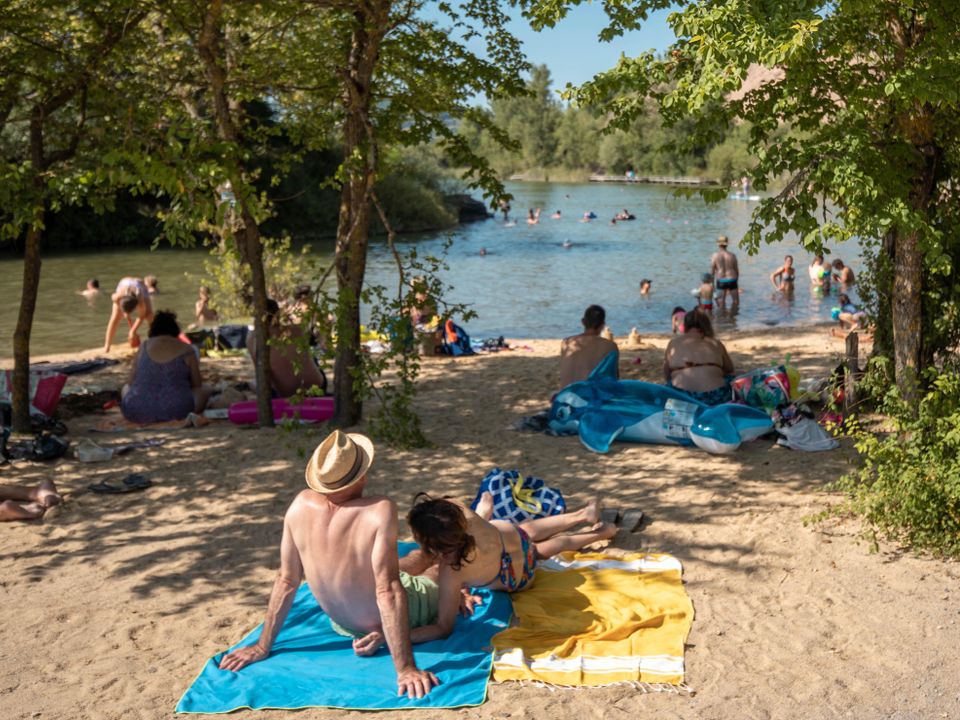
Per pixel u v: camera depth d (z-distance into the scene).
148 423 9.73
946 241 7.74
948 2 6.45
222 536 6.72
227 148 7.82
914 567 5.88
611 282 26.64
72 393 11.02
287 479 7.86
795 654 4.94
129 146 7.80
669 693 4.59
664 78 7.26
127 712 4.52
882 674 4.73
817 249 6.34
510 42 9.98
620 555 6.20
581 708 4.46
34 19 8.80
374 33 8.71
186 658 5.04
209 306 17.11
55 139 9.09
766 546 6.27
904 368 7.41
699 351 9.31
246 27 10.74
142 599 5.77
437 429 9.47
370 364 8.81
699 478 7.64
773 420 8.50
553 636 5.13
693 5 6.48
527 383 11.70
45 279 28.30
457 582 5.07
